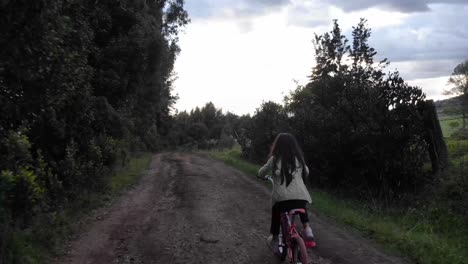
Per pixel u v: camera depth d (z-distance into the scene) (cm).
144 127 3750
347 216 911
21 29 699
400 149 1345
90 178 1172
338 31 2078
